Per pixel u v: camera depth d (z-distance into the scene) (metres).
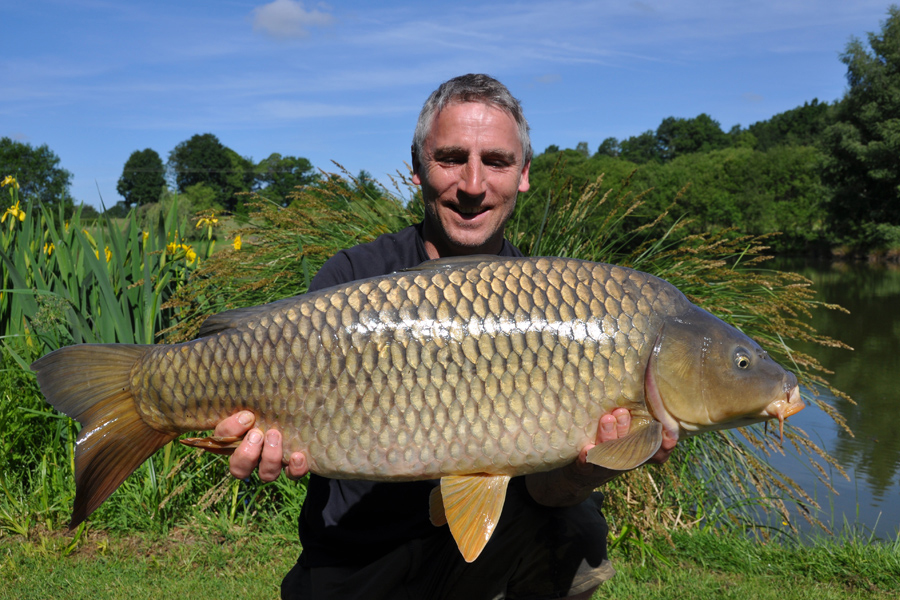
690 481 4.66
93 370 1.83
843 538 4.37
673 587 3.71
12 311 5.02
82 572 3.69
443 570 2.15
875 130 37.19
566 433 1.74
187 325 4.43
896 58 36.84
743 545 4.22
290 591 2.20
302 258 4.40
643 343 1.76
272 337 1.76
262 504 4.52
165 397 1.81
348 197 5.04
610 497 4.21
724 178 59.16
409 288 1.77
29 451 4.57
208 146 77.44
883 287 23.89
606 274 1.81
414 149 2.42
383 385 1.73
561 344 1.74
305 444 1.77
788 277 4.49
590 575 2.28
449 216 2.26
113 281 5.14
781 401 1.81
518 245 4.65
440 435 1.73
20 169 53.81
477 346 1.72
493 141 2.20
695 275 4.60
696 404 1.78
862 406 8.29
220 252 4.71
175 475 4.42
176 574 3.72
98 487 1.82
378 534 2.05
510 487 2.17
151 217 5.34
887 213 37.81
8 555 3.84
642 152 116.06
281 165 70.00
